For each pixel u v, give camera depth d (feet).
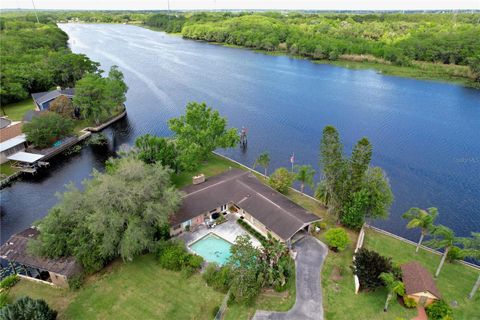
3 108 364.38
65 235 140.56
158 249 147.23
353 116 341.62
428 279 126.62
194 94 413.80
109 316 122.01
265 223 157.89
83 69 441.27
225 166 239.09
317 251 152.05
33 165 245.65
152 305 125.59
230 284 126.11
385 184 161.07
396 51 559.38
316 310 122.42
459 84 450.71
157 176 155.33
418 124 320.91
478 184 224.33
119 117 337.52
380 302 125.80
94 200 141.18
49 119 268.41
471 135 297.12
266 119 335.67
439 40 549.54
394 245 160.66
